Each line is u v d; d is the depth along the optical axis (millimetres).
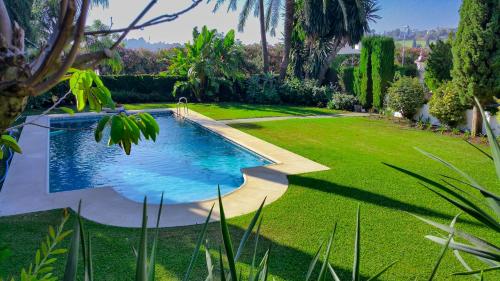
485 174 8133
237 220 5680
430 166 8820
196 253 1557
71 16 731
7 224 5367
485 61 11086
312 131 13414
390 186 7270
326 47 23391
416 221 5676
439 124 14453
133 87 21812
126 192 8312
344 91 21359
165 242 4934
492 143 1863
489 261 1994
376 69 17344
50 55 740
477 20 10930
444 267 4402
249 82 22469
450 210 6086
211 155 11367
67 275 1092
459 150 10523
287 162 9125
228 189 8469
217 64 21703
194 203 6367
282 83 22562
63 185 8758
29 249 4605
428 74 14414
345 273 4250
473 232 5316
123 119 1304
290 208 6160
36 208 6020
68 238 4871
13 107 747
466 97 11852
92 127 1552
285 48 23016
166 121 16922
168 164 10523
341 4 20812
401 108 15094
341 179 7715
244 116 17000
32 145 10617
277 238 5090
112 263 4344
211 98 22641
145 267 1012
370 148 10758
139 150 12086
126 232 5203
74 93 1452
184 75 22328
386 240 5066
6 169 8211
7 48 776
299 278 4125
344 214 5938
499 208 1819
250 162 10562
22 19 11539
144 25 1001
